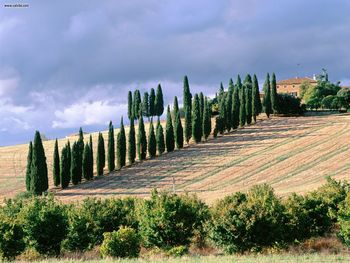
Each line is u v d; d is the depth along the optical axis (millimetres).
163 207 48875
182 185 111062
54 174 121500
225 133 157000
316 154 120688
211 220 47250
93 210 52750
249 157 128125
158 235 48562
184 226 48875
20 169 144125
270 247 46188
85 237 49312
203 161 130250
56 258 44656
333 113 177125
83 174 126562
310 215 51000
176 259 39156
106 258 41375
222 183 108438
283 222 48094
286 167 113562
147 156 142375
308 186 89250
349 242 46125
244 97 165500
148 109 185000
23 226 47156
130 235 45469
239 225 45438
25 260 45406
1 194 119000
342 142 128625
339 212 48000
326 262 36406
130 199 62719
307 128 151125
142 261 38219
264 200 48156
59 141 177000
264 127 159125
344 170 102500
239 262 36312
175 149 146000
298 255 42156
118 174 128625
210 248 50562
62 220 48094
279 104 174875
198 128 149625
